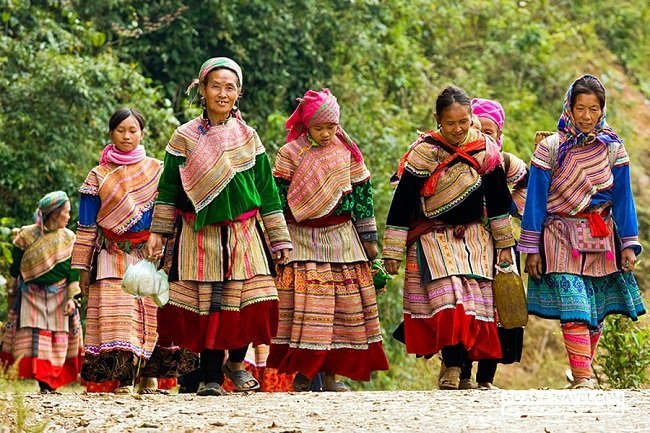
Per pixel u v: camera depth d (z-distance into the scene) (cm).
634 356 1759
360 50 3322
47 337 1859
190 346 1290
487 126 1490
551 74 3944
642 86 4309
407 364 2708
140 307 1473
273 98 3147
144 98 2741
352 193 1472
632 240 1400
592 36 4275
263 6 3103
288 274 1448
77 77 2588
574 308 1381
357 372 1450
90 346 1455
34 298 1859
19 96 2572
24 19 2778
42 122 2578
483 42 3956
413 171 1383
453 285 1367
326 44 3262
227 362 1338
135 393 1475
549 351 3262
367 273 1465
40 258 1850
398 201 1388
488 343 1381
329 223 1457
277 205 1334
